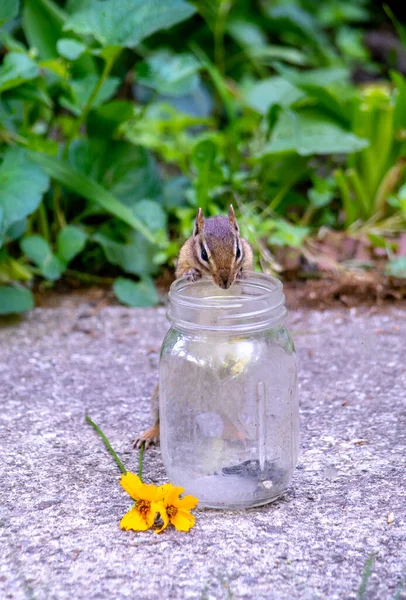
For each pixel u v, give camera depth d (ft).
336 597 2.46
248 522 2.71
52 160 4.00
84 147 4.18
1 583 2.52
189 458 2.74
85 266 4.32
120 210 4.00
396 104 4.34
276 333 2.76
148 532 2.68
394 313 3.95
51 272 3.92
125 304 4.08
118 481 2.90
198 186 4.12
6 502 2.81
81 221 4.31
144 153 4.26
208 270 3.05
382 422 3.17
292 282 4.16
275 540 2.64
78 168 4.17
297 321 3.91
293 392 2.77
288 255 4.21
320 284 4.10
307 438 3.10
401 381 3.43
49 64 3.90
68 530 2.69
